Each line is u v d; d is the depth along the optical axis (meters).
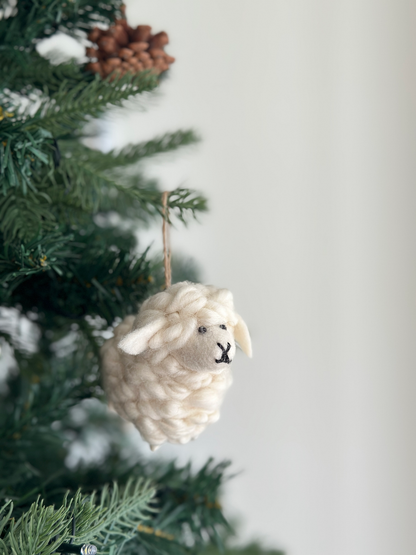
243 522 0.72
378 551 0.74
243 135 0.78
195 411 0.39
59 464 0.55
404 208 0.73
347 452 0.76
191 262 0.60
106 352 0.41
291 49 0.76
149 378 0.38
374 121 0.74
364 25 0.73
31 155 0.40
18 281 0.43
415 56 0.71
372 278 0.75
